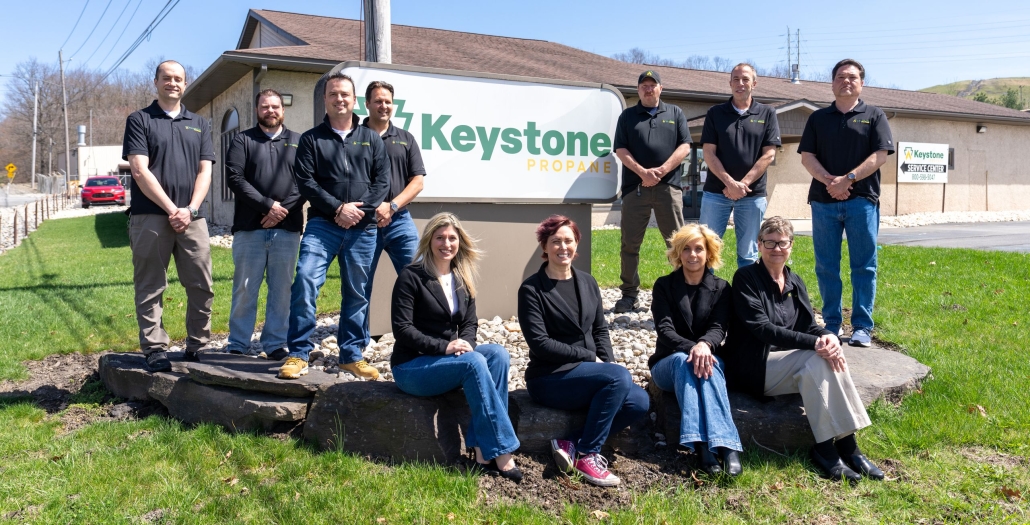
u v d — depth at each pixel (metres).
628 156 5.81
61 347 5.95
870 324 5.20
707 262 4.04
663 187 5.88
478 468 3.63
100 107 79.44
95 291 8.53
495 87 5.91
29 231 19.44
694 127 16.42
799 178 19.03
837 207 5.04
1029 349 5.24
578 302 3.87
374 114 4.62
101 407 4.63
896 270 8.76
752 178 5.41
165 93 4.35
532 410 3.84
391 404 3.76
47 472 3.55
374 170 4.36
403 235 4.74
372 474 3.55
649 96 5.73
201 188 4.46
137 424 4.21
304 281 4.12
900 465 3.72
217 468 3.62
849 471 3.62
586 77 16.64
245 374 4.14
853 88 4.89
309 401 3.99
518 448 3.79
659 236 12.56
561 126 6.17
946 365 4.87
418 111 5.65
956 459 3.75
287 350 4.84
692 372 3.75
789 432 3.90
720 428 3.62
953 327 5.85
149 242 4.34
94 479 3.47
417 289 3.78
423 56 15.67
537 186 6.11
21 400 4.71
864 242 5.04
